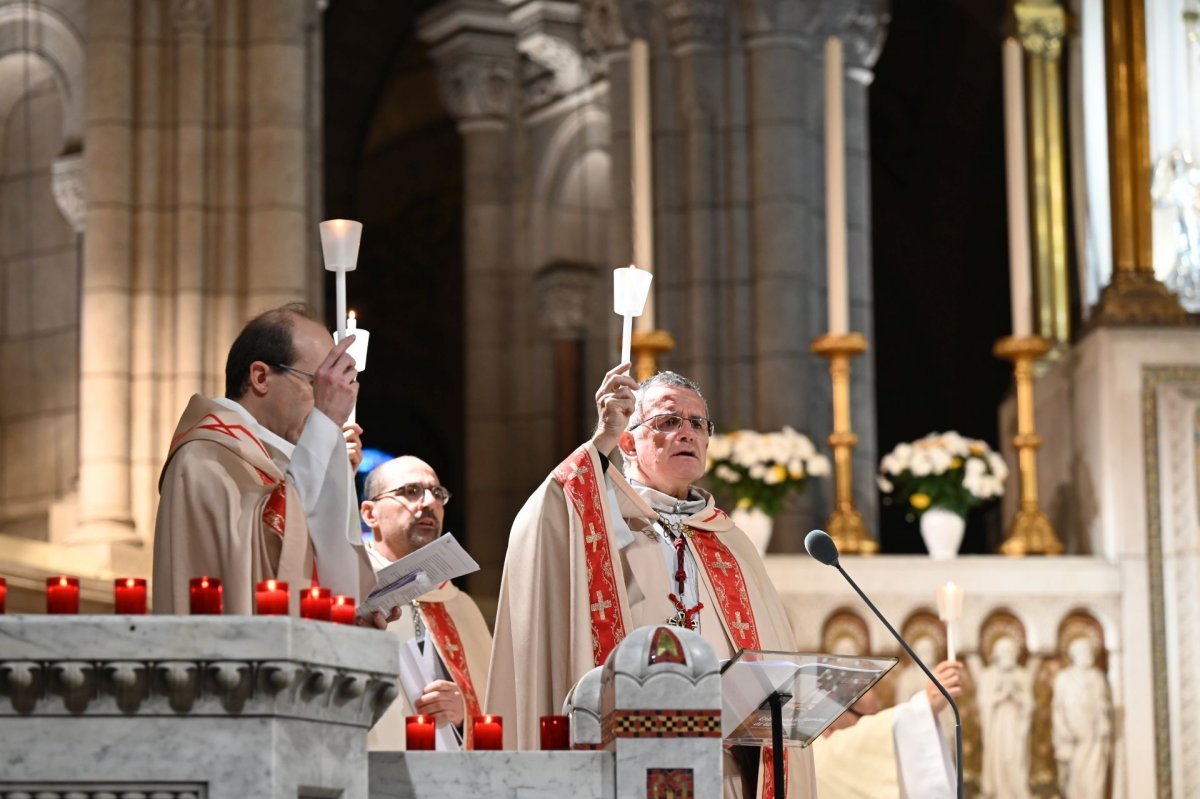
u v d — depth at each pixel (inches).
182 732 202.7
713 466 582.2
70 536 638.5
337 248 295.3
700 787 227.1
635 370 571.5
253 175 636.1
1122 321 594.9
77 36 673.6
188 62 638.5
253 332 279.7
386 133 1125.1
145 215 632.4
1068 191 705.0
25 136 687.7
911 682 561.0
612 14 732.0
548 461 908.6
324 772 210.1
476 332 921.5
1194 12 634.8
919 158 1128.2
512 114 933.8
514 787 227.5
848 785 413.1
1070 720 564.4
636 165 600.1
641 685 229.5
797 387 692.1
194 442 263.0
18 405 674.8
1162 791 562.9
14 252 685.3
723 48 714.8
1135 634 569.9
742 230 706.8
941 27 1088.2
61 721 202.5
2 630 201.5
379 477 387.2
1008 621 569.9
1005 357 608.7
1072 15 701.3
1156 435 584.7
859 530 589.9
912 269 1134.4
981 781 561.0
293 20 645.3
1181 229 621.9
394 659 217.9
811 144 718.5
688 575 326.0
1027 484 600.1
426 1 1089.4
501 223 927.0
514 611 311.4
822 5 722.8
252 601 252.2
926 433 1130.0
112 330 623.5
